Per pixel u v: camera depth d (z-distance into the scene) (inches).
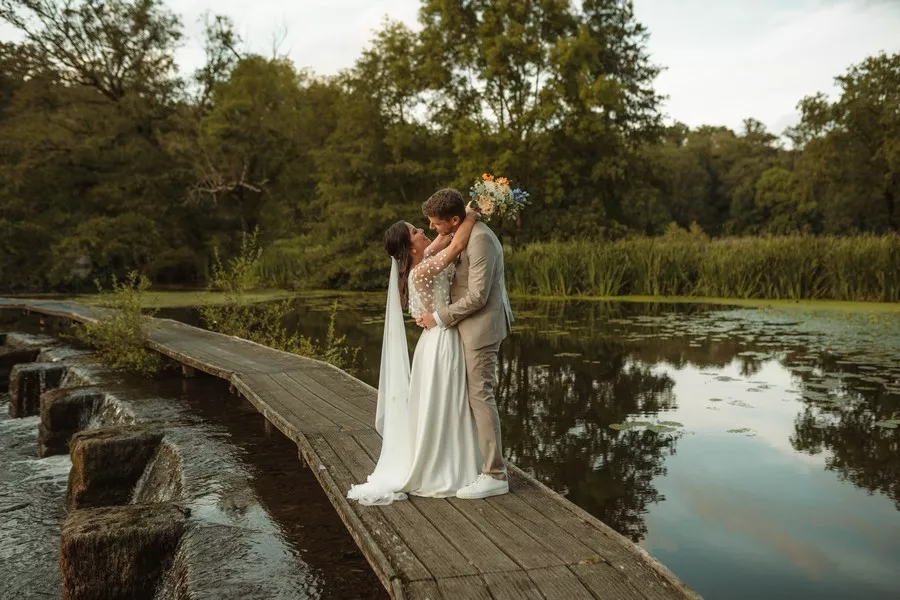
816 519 165.3
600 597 101.1
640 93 1259.8
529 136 1135.6
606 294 748.0
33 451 291.0
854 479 191.3
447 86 1164.5
